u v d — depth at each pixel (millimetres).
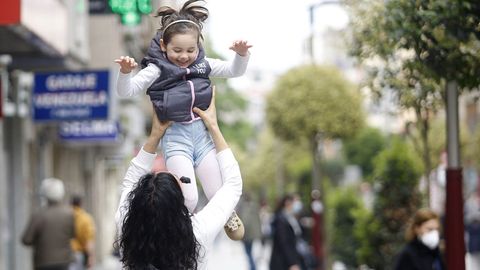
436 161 34625
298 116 37188
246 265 41688
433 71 10797
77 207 20844
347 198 29828
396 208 23625
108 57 30516
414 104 15766
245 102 67438
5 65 21328
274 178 88438
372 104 18516
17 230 25234
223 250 56469
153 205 6281
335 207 29969
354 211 24562
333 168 88438
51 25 19812
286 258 22328
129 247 6332
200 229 6438
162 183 6336
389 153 23828
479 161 47875
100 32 30656
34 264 18125
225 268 39562
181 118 6586
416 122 17625
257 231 31344
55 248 18000
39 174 28672
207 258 6508
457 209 12945
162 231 6273
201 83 6633
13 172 25266
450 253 12969
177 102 6547
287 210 22859
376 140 76250
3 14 15852
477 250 42312
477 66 10656
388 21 11258
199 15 6820
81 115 23859
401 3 10680
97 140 29391
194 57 6621
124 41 34844
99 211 41531
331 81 37250
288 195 22797
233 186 6594
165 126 6602
